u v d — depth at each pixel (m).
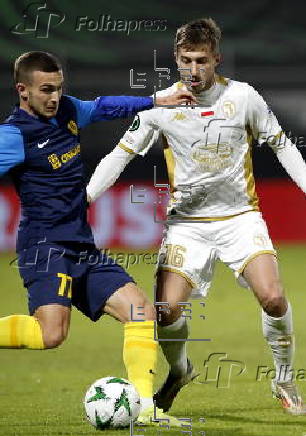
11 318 19.91
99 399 19.64
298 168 22.83
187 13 83.00
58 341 19.88
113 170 22.84
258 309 47.84
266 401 24.72
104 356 34.84
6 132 19.84
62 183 20.34
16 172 20.33
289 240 74.12
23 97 20.16
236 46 82.06
